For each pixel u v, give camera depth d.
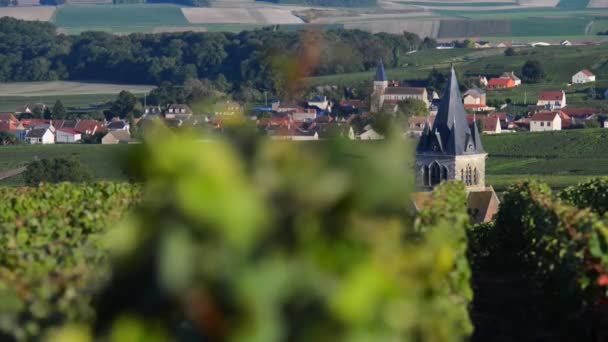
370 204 11.37
